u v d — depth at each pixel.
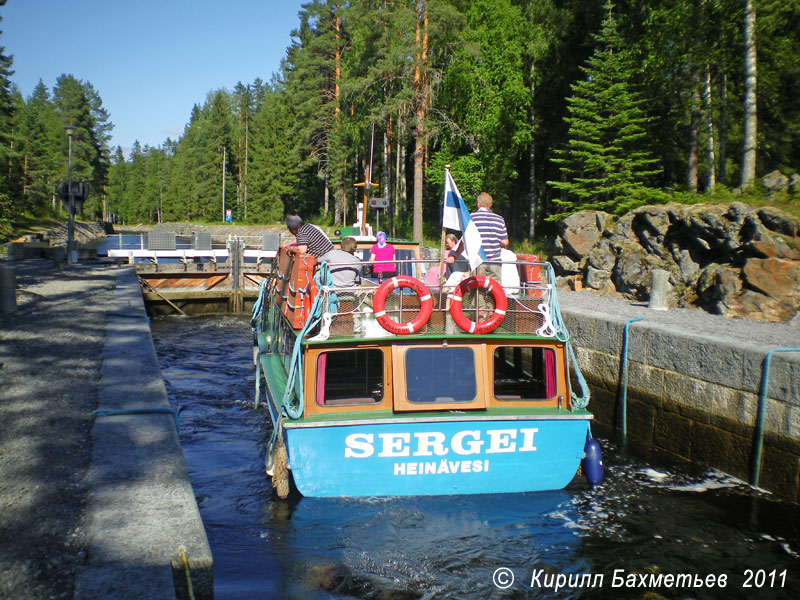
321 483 6.82
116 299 16.19
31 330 11.68
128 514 4.64
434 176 36.81
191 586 3.87
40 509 4.67
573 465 7.21
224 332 20.91
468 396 7.11
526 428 7.00
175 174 122.69
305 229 8.28
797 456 7.45
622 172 24.05
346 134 50.09
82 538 4.27
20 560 3.96
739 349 8.26
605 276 15.87
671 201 16.80
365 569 5.96
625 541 6.68
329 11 54.00
